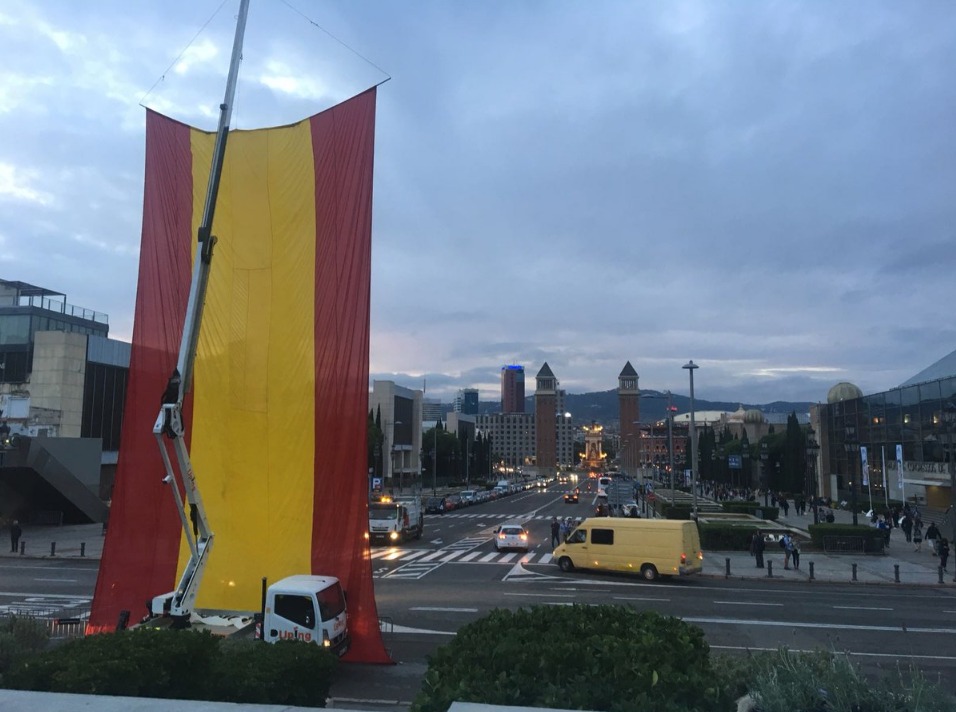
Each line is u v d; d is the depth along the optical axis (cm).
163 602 1385
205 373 1591
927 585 2598
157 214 1656
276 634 1321
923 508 5297
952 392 4738
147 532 1552
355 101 1625
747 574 2822
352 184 1598
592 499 9556
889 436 5841
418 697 493
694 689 499
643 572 2659
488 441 16150
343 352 1557
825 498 6719
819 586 2597
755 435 13862
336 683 1316
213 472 1563
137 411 1597
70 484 4266
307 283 1593
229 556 1535
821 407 7488
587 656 527
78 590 2305
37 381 4866
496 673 514
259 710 391
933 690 571
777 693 578
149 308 1625
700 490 9794
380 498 4331
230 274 1617
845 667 621
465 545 3822
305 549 1515
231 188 1641
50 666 638
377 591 2305
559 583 2525
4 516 4259
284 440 1557
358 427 1530
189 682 702
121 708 393
